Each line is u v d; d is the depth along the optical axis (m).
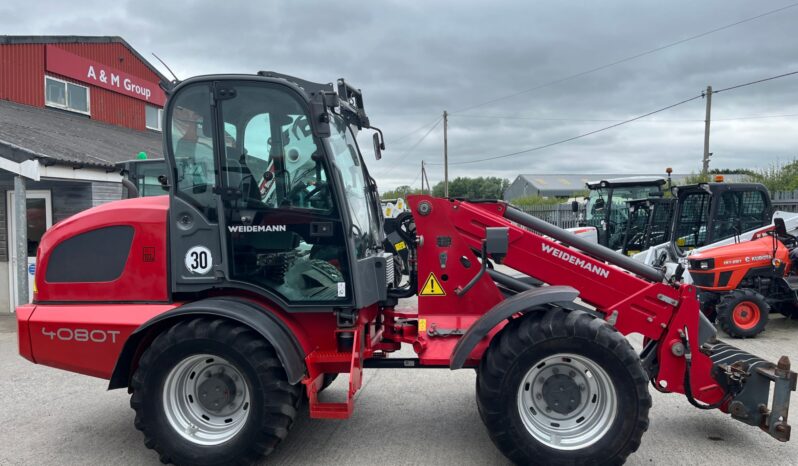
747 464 3.84
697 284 7.95
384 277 4.33
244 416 3.82
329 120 3.93
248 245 3.89
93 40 17.39
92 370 3.98
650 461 3.89
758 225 9.31
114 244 4.03
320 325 4.04
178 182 3.88
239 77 3.80
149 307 3.95
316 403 3.81
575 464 3.62
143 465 3.99
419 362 4.23
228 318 3.71
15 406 5.23
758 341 7.44
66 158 8.69
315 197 3.88
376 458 4.01
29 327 4.02
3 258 9.97
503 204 4.61
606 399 3.69
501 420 3.68
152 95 20.36
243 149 3.85
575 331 3.62
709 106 26.91
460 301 4.40
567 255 4.27
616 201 13.16
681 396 5.21
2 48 14.41
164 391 3.75
